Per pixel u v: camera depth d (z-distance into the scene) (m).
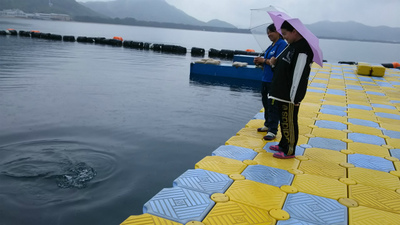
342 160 3.90
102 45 26.95
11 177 3.99
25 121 6.40
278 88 3.55
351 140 4.68
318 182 3.24
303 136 4.82
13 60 15.16
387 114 6.45
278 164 3.66
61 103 8.01
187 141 5.80
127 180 4.11
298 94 3.43
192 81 12.66
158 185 4.01
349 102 7.50
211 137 6.12
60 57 17.39
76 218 3.21
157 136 5.97
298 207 2.72
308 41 3.19
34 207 3.37
